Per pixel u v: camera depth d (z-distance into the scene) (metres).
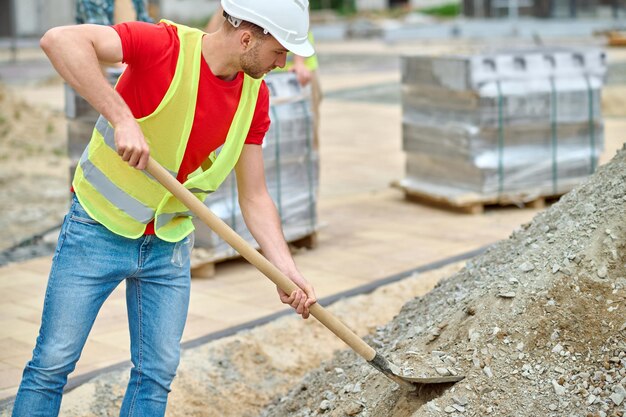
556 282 3.99
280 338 5.56
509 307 3.99
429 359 3.91
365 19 47.38
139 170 3.40
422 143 8.77
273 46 3.32
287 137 6.96
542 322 3.88
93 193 3.45
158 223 3.50
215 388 5.01
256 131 3.67
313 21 47.28
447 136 8.41
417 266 6.80
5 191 10.70
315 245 7.38
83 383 4.84
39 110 15.53
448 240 7.52
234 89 3.44
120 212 3.45
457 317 4.13
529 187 8.41
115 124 3.22
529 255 4.24
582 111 8.45
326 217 8.50
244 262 7.08
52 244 8.06
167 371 3.67
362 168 11.40
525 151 8.38
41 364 3.47
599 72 8.53
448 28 37.28
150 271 3.59
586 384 3.67
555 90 8.30
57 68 3.20
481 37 36.03
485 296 4.12
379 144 13.34
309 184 7.21
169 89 3.32
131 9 6.55
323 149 12.94
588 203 4.34
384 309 5.99
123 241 3.50
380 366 3.71
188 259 3.71
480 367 3.80
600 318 3.83
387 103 18.14
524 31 35.56
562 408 3.61
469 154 8.20
